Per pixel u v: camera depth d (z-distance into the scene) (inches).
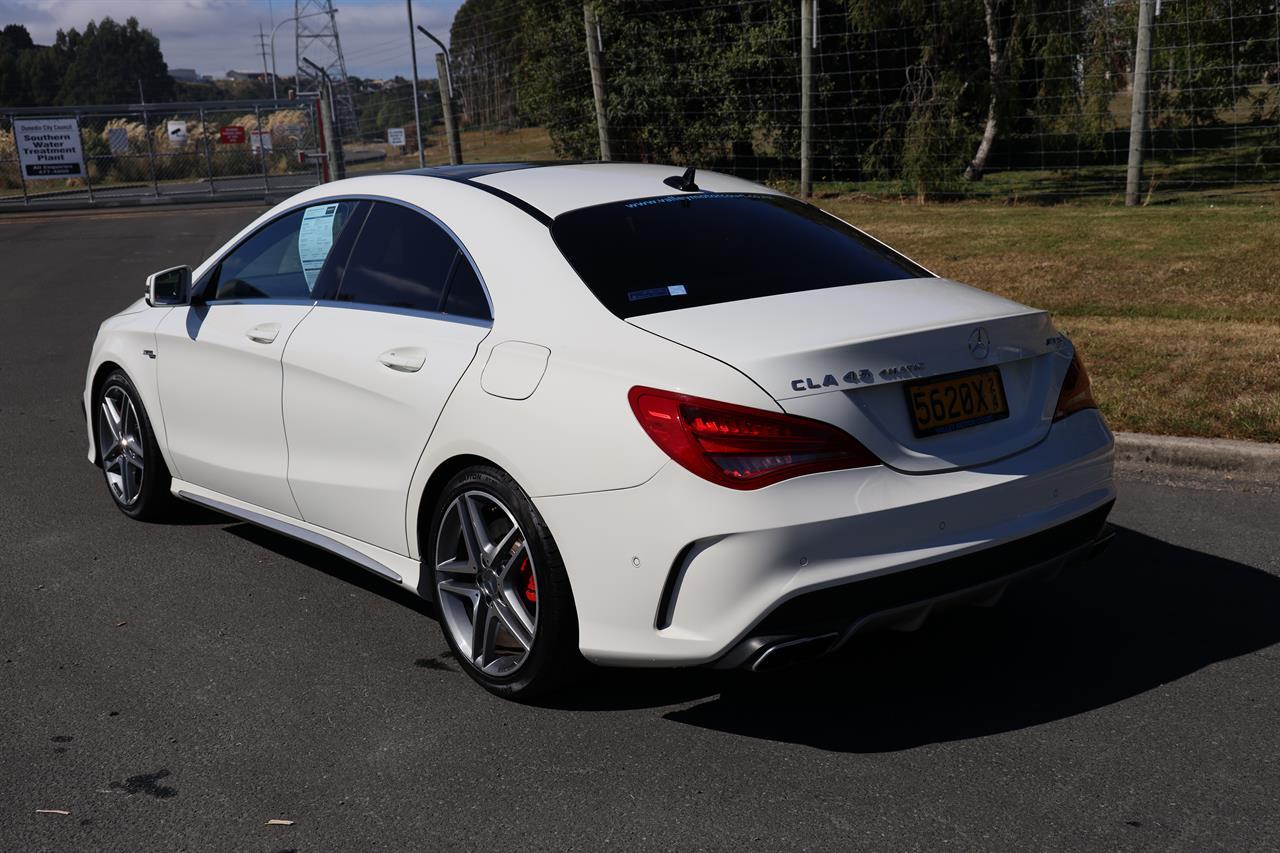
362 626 163.2
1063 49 799.7
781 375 116.3
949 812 112.1
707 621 116.6
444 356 141.0
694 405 115.7
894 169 839.1
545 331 132.3
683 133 900.0
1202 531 188.2
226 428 180.1
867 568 115.6
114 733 132.7
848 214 647.8
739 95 866.8
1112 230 492.1
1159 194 669.9
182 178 1456.7
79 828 113.2
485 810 115.2
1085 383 140.3
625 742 127.9
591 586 123.8
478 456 134.8
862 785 117.3
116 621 165.9
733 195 161.8
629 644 122.2
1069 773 118.5
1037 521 126.9
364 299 158.7
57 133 1131.9
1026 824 109.7
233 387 176.1
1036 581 132.2
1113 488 139.0
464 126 1846.7
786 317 126.4
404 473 146.6
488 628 139.6
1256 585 166.1
